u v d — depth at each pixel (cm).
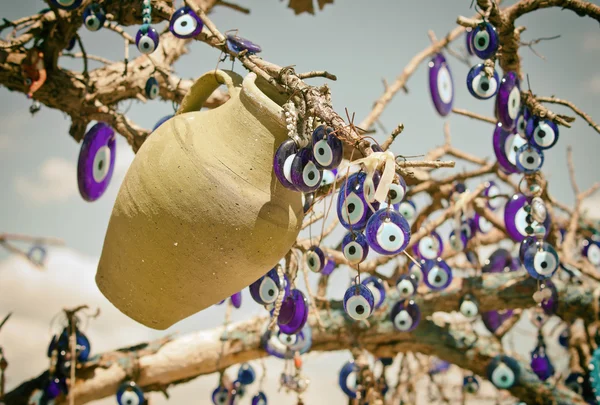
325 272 127
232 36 99
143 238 90
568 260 151
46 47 140
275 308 100
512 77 110
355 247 85
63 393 137
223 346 144
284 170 84
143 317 96
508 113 110
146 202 90
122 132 140
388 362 154
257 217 88
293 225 91
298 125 86
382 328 146
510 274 147
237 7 163
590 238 172
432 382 173
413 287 131
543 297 121
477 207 158
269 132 88
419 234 137
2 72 137
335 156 81
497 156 120
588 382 157
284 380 135
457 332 148
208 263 90
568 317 146
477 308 144
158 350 145
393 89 165
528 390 145
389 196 81
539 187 117
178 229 88
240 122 88
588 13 115
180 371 144
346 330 146
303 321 104
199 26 107
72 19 138
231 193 87
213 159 88
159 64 145
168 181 88
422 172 161
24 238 168
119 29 137
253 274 92
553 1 115
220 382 146
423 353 149
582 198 175
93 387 140
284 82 89
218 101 151
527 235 116
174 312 95
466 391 152
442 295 146
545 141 112
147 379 144
